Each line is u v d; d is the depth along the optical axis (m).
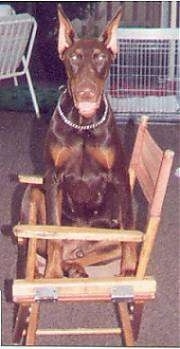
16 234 2.46
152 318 3.24
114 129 2.75
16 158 5.42
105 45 2.70
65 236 2.46
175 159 5.35
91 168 2.76
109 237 2.48
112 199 2.88
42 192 2.94
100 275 2.79
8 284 3.51
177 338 3.08
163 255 3.84
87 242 2.87
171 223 4.24
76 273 2.75
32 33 6.12
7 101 6.80
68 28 2.71
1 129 6.16
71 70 2.64
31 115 6.56
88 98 2.57
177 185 4.84
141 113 6.27
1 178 4.99
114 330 2.92
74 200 2.86
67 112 2.71
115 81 6.24
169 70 6.25
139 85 6.25
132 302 2.66
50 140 2.75
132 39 6.08
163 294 3.44
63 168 2.76
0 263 3.73
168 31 6.04
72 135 2.71
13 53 6.00
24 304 2.56
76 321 3.21
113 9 7.19
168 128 6.13
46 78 7.30
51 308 3.32
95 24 7.24
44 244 2.83
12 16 5.81
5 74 6.11
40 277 2.71
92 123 2.69
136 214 4.24
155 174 2.63
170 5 6.95
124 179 2.79
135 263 2.73
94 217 2.91
